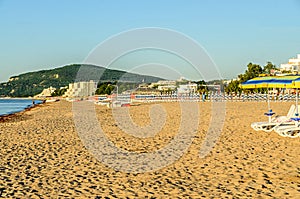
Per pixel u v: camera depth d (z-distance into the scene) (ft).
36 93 533.55
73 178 26.78
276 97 139.33
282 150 35.29
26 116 101.65
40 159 33.65
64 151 37.73
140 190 23.53
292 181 24.57
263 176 26.03
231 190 22.97
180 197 21.85
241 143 39.91
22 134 52.44
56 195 22.56
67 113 104.22
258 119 66.28
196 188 23.70
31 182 25.64
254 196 21.59
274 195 21.68
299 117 42.47
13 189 23.88
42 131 55.98
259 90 168.66
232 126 55.47
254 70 185.78
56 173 28.30
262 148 36.60
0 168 29.99
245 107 100.83
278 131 43.06
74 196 22.33
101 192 23.16
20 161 32.76
